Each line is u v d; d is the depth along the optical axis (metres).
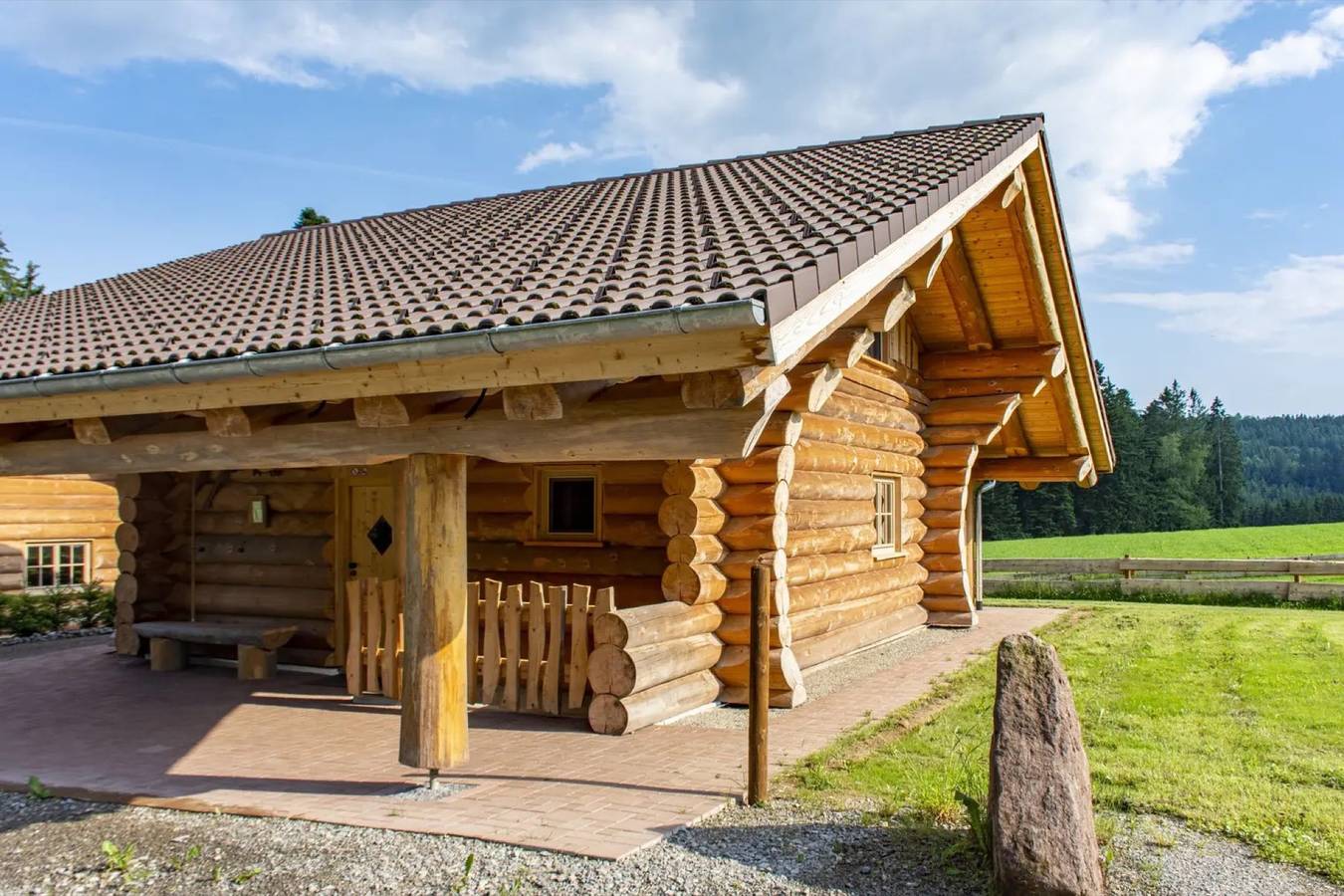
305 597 11.20
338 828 5.60
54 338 9.34
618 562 9.41
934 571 14.62
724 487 9.19
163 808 6.12
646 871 4.88
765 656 5.99
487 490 10.01
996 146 9.95
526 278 6.86
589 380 5.77
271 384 6.53
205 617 11.77
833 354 8.40
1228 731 7.62
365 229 14.32
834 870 4.88
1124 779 6.34
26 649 13.45
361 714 8.89
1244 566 19.48
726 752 7.22
